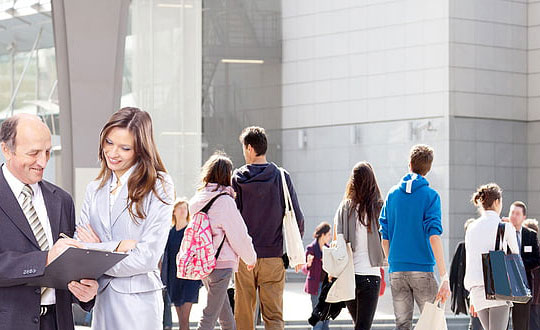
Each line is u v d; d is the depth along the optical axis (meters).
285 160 24.53
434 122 21.12
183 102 17.00
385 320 14.70
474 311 8.39
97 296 4.63
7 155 4.35
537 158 21.44
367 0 22.70
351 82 23.14
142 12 16.86
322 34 23.77
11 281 4.23
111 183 4.72
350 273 7.63
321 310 8.00
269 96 24.62
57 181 17.48
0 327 4.29
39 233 4.41
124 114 4.64
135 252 4.54
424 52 21.41
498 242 8.05
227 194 7.52
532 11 21.59
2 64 18.12
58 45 11.91
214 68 24.36
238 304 7.93
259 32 24.58
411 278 7.43
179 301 10.31
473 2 21.11
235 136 24.50
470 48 21.05
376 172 22.55
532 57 21.56
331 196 23.64
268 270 7.88
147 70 16.88
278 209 7.89
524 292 7.88
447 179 20.69
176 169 16.97
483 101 21.12
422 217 7.42
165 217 4.65
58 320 4.46
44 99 17.89
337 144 23.47
